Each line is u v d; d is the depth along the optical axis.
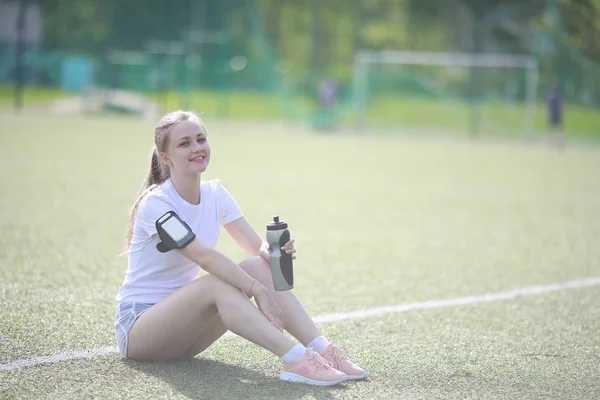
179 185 5.63
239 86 47.38
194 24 55.00
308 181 20.20
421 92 41.94
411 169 24.52
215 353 6.24
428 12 67.88
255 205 15.60
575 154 32.53
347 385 5.54
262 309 5.40
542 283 9.47
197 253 5.36
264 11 64.06
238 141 32.91
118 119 41.22
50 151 24.19
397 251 11.36
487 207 16.62
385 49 66.62
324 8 65.81
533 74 39.41
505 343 6.86
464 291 8.94
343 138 37.47
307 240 12.05
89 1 54.81
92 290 8.30
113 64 44.75
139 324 5.63
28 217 12.84
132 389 5.32
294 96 46.91
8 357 5.96
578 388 5.66
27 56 45.56
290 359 5.50
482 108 40.38
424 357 6.37
